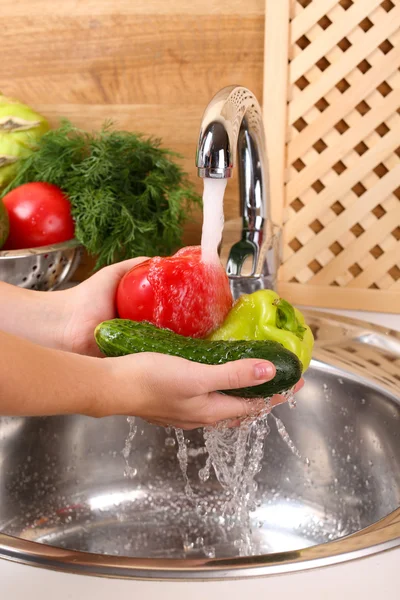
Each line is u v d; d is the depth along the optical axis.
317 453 0.88
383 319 1.01
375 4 0.94
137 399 0.54
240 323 0.61
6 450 0.84
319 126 1.00
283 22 0.96
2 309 0.71
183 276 0.59
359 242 1.02
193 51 1.03
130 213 0.94
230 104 0.63
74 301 0.71
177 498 0.90
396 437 0.78
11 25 1.07
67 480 0.89
